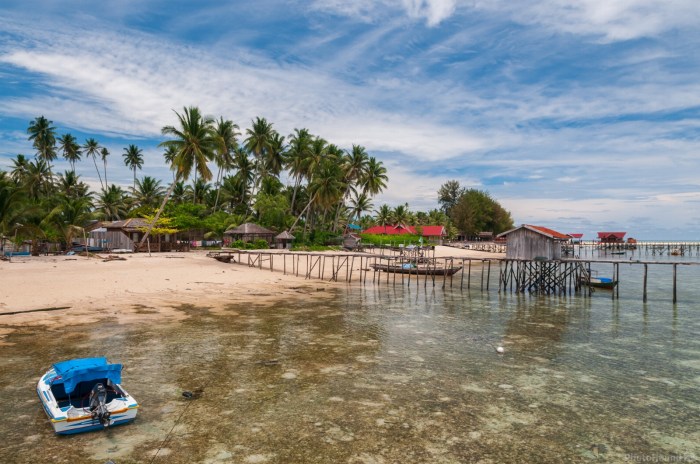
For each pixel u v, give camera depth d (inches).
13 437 355.6
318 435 369.4
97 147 3710.6
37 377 489.7
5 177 1823.3
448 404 439.8
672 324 875.4
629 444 362.3
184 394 449.4
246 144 3016.7
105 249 2197.3
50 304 903.7
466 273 2090.3
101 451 337.1
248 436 365.7
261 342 669.3
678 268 2502.5
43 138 3058.6
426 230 4057.6
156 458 328.8
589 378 528.7
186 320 813.9
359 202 3779.5
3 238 1824.6
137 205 3287.4
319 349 637.9
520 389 486.6
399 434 373.1
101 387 381.1
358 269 1941.4
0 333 683.4
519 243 1888.5
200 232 2719.0
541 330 808.3
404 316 922.7
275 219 2923.2
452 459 333.7
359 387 483.8
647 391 485.4
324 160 2837.1
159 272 1380.4
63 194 2716.5
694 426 397.7
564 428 390.0
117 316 828.0
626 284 1635.1
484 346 679.7
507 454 342.6
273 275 1582.2
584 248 5054.1
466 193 5369.1
